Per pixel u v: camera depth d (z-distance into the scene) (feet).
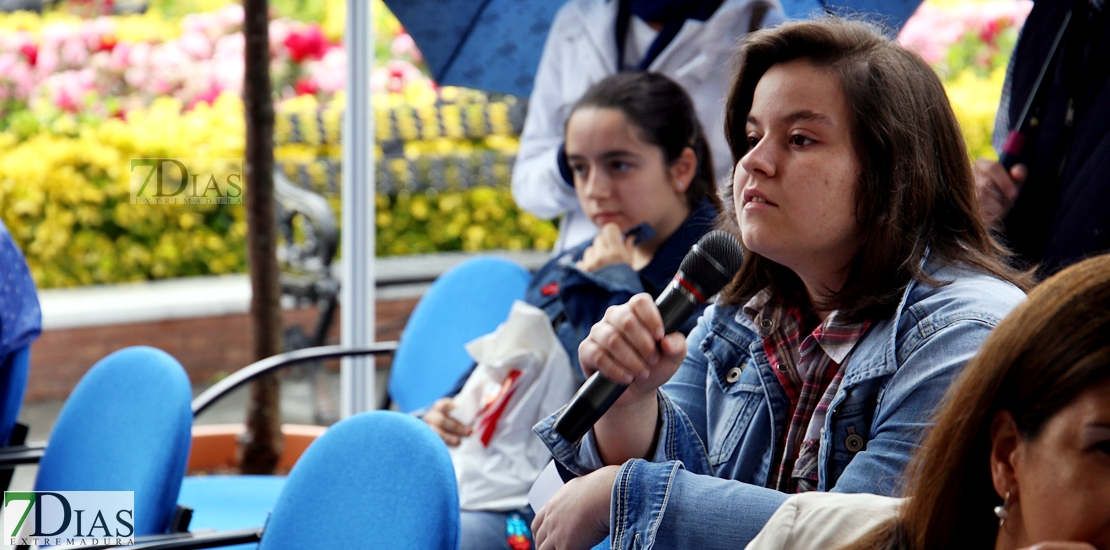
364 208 21.45
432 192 37.11
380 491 10.33
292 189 31.55
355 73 21.16
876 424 7.85
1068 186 12.26
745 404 9.02
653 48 17.98
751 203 8.12
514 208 38.83
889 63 8.05
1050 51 13.34
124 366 14.93
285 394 32.89
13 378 16.94
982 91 32.55
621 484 7.95
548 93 19.94
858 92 7.91
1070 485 4.94
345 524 10.45
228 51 36.45
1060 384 4.94
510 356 13.88
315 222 30.66
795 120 8.02
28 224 36.50
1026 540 5.22
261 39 20.75
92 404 15.07
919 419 7.50
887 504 6.38
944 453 5.60
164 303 35.06
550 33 20.02
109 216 37.11
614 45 18.79
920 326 7.77
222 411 33.65
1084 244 11.85
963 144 8.42
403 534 9.92
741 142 8.99
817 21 8.45
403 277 35.32
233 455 22.12
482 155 37.17
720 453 9.02
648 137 14.61
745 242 8.18
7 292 16.70
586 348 7.86
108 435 14.51
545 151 19.97
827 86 7.98
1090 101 12.32
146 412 13.97
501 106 37.45
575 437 8.03
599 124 14.70
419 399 19.33
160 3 42.11
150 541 12.32
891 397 7.73
